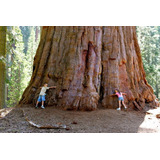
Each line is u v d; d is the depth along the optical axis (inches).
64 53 354.9
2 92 428.8
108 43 378.0
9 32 499.5
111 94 340.8
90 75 328.5
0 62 431.2
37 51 403.5
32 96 340.5
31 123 219.0
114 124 242.8
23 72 1000.2
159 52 1160.8
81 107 296.8
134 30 459.5
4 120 237.5
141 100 370.6
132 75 385.1
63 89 316.8
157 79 1061.8
